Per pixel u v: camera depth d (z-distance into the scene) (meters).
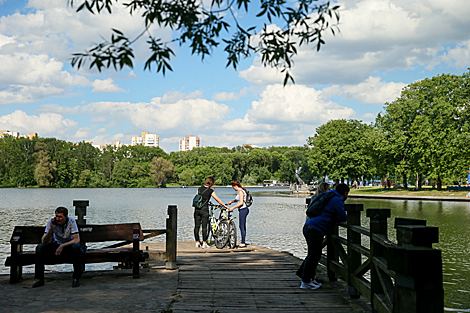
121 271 7.76
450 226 21.12
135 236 7.07
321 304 5.59
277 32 4.69
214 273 7.57
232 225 10.89
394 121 57.81
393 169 59.19
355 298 5.85
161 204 49.44
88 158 155.62
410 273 2.53
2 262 12.00
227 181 161.50
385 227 4.72
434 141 51.47
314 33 4.66
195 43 4.42
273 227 21.75
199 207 10.90
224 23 4.46
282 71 4.74
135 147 184.75
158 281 6.90
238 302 5.65
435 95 54.94
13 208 40.78
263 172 159.75
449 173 51.44
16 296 5.86
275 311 5.26
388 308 4.08
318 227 6.24
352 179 68.00
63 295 5.93
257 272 7.69
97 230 7.00
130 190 130.00
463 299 8.27
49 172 130.88
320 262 8.95
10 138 149.88
